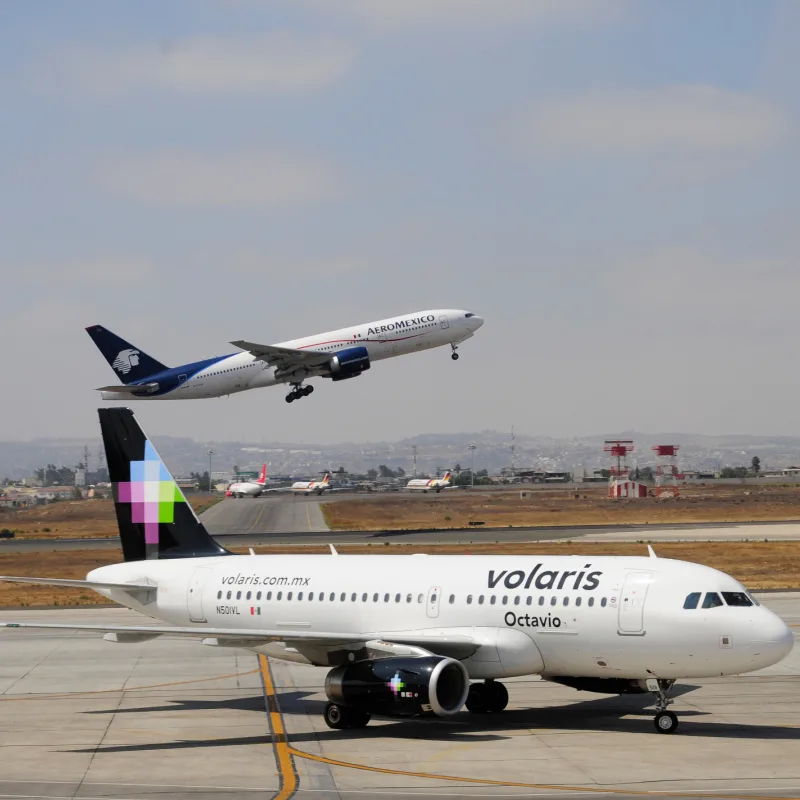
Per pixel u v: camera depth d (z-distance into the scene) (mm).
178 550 68062
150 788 42906
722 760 46531
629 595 52781
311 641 55688
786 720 55906
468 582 57531
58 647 84625
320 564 62750
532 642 54938
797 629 86812
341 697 53344
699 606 51281
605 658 53188
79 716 59031
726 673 51281
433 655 53500
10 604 111375
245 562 65000
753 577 125500
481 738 52094
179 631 53031
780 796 40344
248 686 68250
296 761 47531
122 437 68875
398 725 56000
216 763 47344
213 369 166875
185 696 65000
